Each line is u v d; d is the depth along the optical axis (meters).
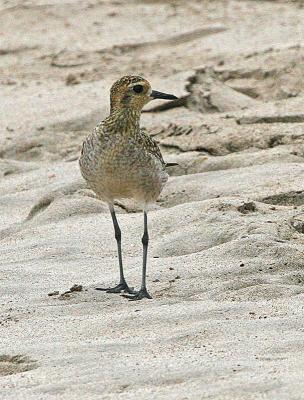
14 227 14.95
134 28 28.02
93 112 21.03
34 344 9.86
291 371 8.53
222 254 12.15
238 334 9.67
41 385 8.71
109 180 11.84
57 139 19.84
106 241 13.58
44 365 9.23
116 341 9.74
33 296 11.61
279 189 14.84
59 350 9.58
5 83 24.17
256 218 13.23
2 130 20.62
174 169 16.84
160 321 10.24
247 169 15.97
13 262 13.02
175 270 11.96
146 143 11.84
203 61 23.94
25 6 30.09
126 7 30.02
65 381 8.73
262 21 27.52
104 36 27.47
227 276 11.56
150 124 19.69
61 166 17.98
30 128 20.50
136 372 8.80
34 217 15.29
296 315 10.12
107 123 11.72
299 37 25.41
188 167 16.78
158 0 30.58
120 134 11.66
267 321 9.97
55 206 15.09
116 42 26.72
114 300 11.27
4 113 21.66
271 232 12.62
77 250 13.30
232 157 16.69
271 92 21.42
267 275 11.46
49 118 20.95
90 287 11.77
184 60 24.33
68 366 9.14
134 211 15.04
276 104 19.44
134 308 10.87
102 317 10.55
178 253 12.80
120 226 14.09
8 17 29.44
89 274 12.39
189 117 19.56
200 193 15.32
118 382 8.61
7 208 16.19
